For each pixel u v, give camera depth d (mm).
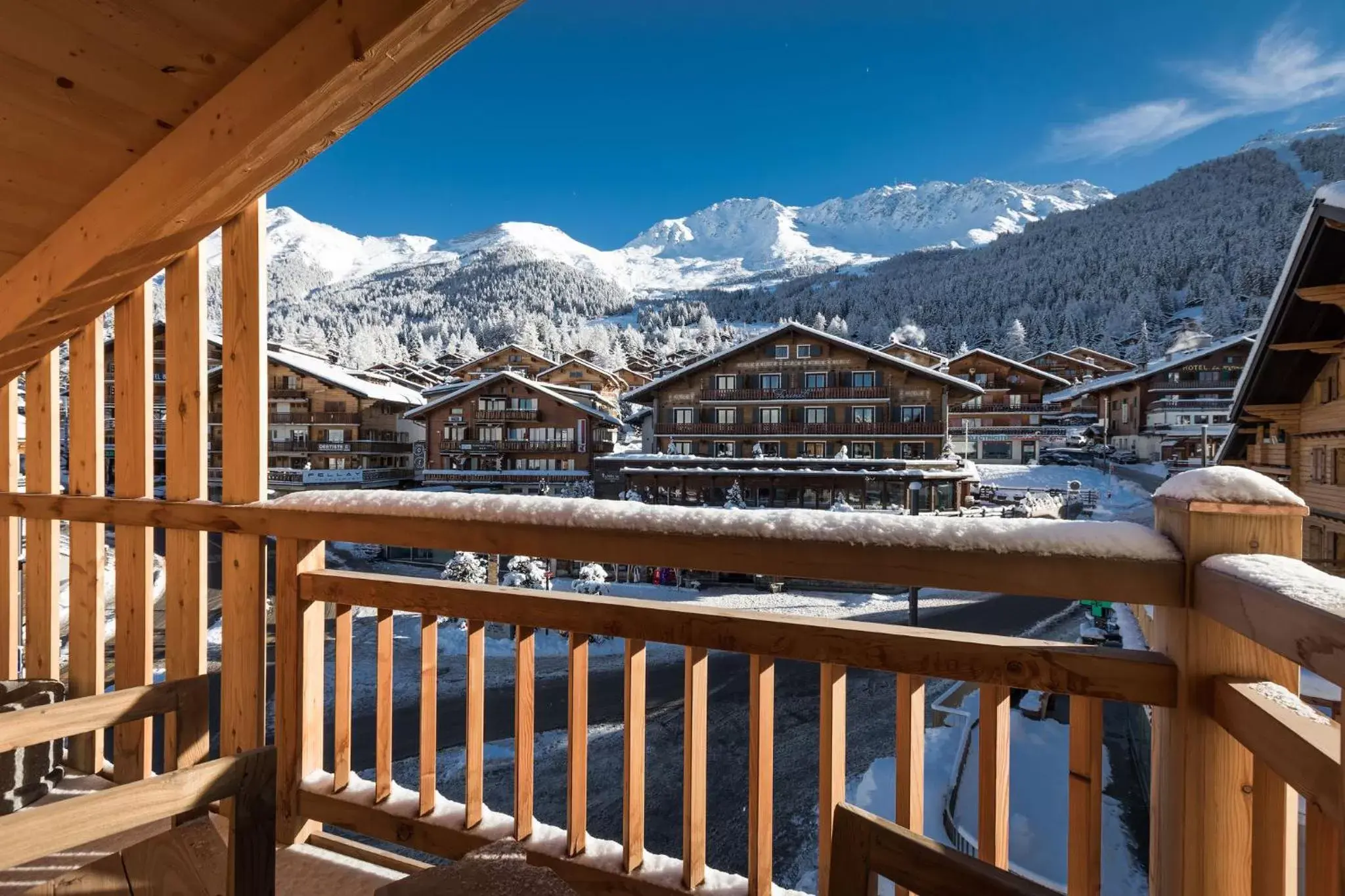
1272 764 841
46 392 2662
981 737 1277
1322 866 826
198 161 1770
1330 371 9461
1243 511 1030
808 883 6719
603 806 8117
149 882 1103
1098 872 1167
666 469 25172
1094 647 1192
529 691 1702
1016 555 1163
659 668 13383
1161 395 38781
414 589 1816
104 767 2471
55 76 1623
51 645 2639
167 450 2330
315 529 1935
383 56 1523
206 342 2273
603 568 19859
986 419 43438
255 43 1625
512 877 950
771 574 1353
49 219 2039
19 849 849
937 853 753
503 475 32312
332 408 34062
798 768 9070
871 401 27469
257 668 2111
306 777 2012
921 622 15750
